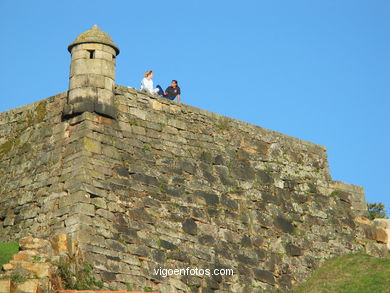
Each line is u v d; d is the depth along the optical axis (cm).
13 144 4888
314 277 5059
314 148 5578
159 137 4781
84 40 4662
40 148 4691
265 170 5216
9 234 4559
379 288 4588
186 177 4788
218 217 4819
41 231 4391
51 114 4741
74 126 4559
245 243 4875
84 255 4162
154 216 4538
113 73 4691
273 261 4950
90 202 4319
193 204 4741
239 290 4709
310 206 5344
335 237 5366
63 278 3962
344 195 5578
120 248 4312
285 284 4938
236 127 5191
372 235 5578
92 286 4081
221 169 4981
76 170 4397
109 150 4528
